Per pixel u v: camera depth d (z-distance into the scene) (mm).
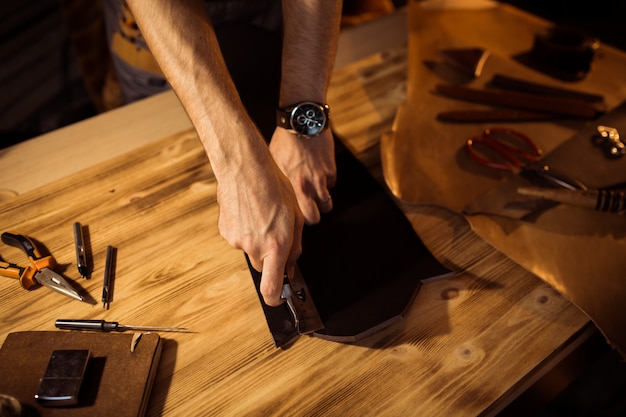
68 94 2490
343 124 1122
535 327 772
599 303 780
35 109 2406
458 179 979
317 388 698
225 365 720
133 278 820
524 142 1056
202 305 790
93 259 844
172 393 690
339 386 700
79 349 686
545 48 1251
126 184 967
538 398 815
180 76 766
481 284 831
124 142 1062
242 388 697
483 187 965
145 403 665
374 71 1269
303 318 759
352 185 962
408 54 1279
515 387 712
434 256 863
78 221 902
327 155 929
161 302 791
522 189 894
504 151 1020
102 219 905
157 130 1093
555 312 792
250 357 729
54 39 2814
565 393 1353
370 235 875
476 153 1027
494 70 1243
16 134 2201
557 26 1292
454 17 1468
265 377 708
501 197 930
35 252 830
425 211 944
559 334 763
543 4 2703
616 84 1229
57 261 840
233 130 750
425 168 998
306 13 876
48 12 2984
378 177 1008
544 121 1106
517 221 897
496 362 729
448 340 754
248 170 740
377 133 1107
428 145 1044
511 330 768
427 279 813
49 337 710
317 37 890
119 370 677
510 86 1192
